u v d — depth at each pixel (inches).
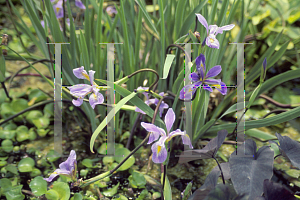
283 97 59.3
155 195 44.9
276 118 46.8
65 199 43.1
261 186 40.4
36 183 45.0
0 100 56.9
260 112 57.6
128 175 47.5
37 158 49.7
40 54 71.3
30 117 54.2
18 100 55.5
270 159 41.8
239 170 41.6
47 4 46.0
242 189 40.4
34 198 44.3
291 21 61.2
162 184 43.6
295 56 64.4
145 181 46.1
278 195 39.8
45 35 47.8
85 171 47.5
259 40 62.7
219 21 46.3
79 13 53.1
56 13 50.2
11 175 47.1
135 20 52.2
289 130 54.3
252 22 61.6
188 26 47.0
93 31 51.6
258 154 43.1
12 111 54.7
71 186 43.8
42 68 70.1
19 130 53.0
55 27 45.9
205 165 48.9
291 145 43.1
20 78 64.3
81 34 45.8
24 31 51.2
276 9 61.9
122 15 46.8
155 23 51.4
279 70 66.0
